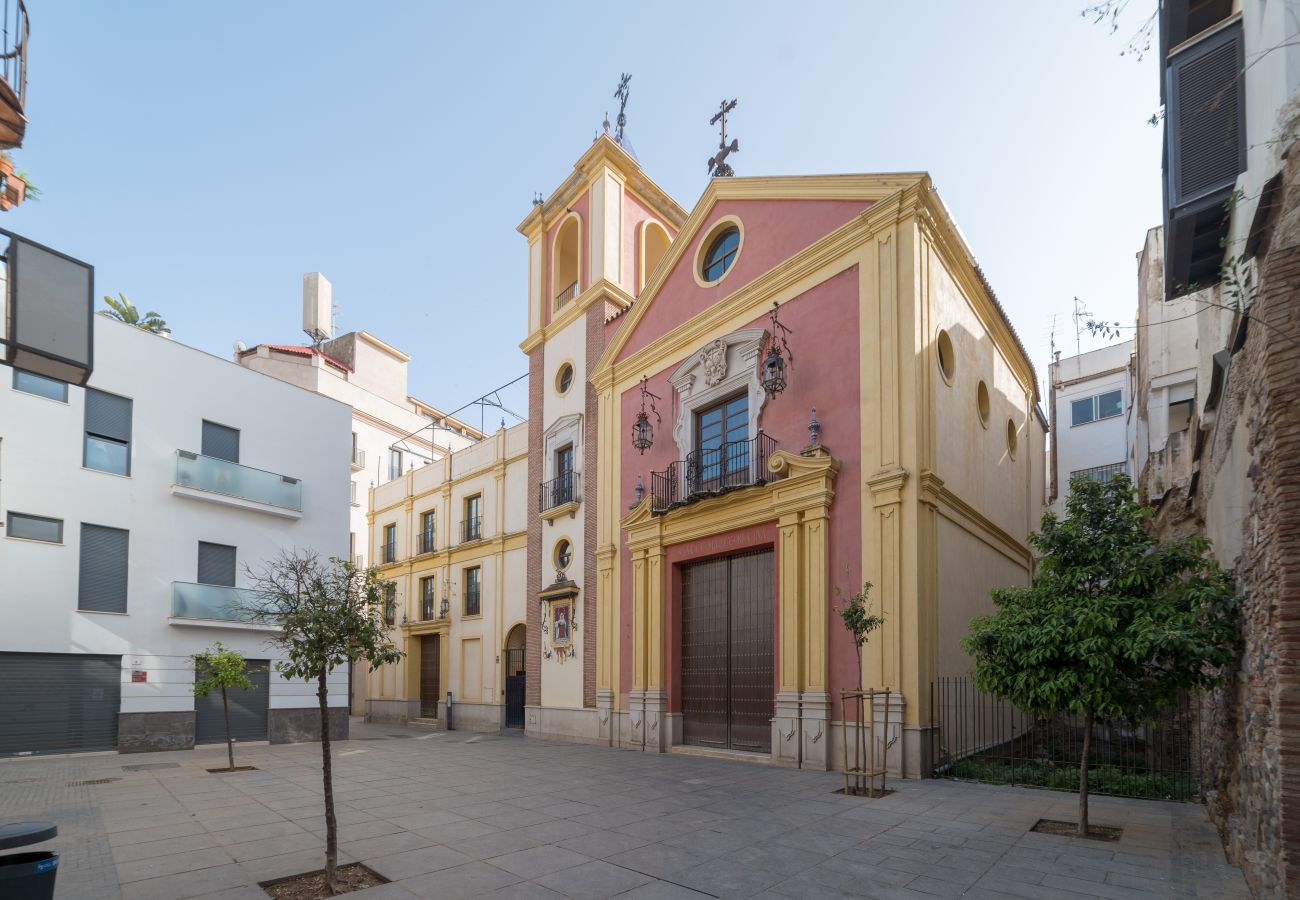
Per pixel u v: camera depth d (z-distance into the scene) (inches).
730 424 626.2
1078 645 273.4
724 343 621.3
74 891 238.2
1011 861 260.1
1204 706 345.7
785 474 543.5
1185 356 727.1
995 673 302.5
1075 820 319.9
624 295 831.1
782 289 588.7
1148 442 740.0
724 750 572.1
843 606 495.5
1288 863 178.1
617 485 737.0
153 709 690.2
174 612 715.4
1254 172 256.7
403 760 582.2
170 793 428.8
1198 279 320.5
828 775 458.9
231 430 804.0
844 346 532.1
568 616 775.1
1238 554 282.5
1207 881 230.5
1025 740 580.1
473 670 1000.9
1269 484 205.8
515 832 313.0
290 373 1407.5
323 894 234.4
